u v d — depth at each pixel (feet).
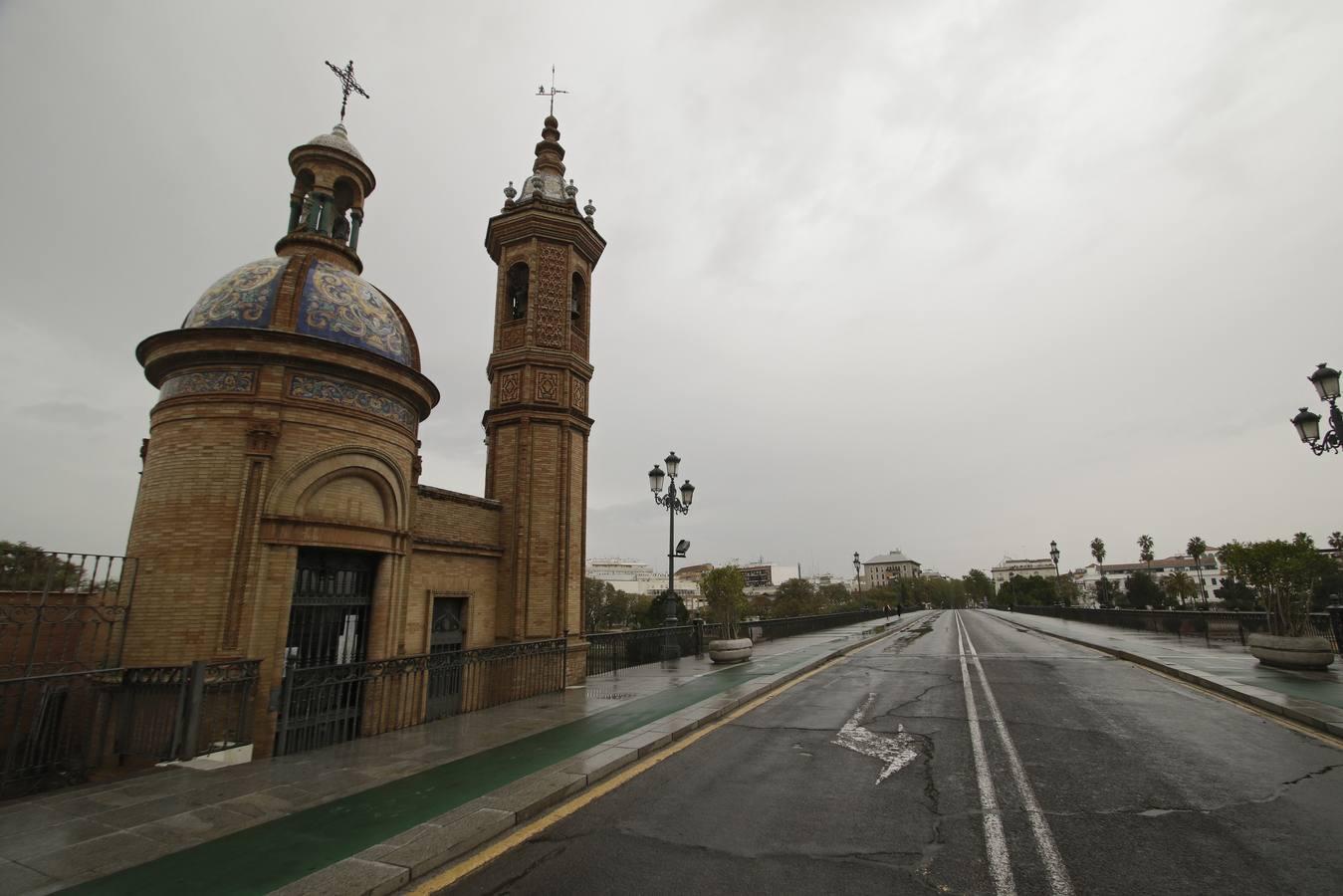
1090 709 33.32
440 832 16.69
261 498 29.45
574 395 54.08
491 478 51.47
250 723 27.09
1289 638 43.32
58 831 17.19
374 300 37.50
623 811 18.99
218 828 17.37
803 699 38.52
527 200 57.21
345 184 42.98
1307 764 22.49
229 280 34.53
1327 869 14.34
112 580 30.63
